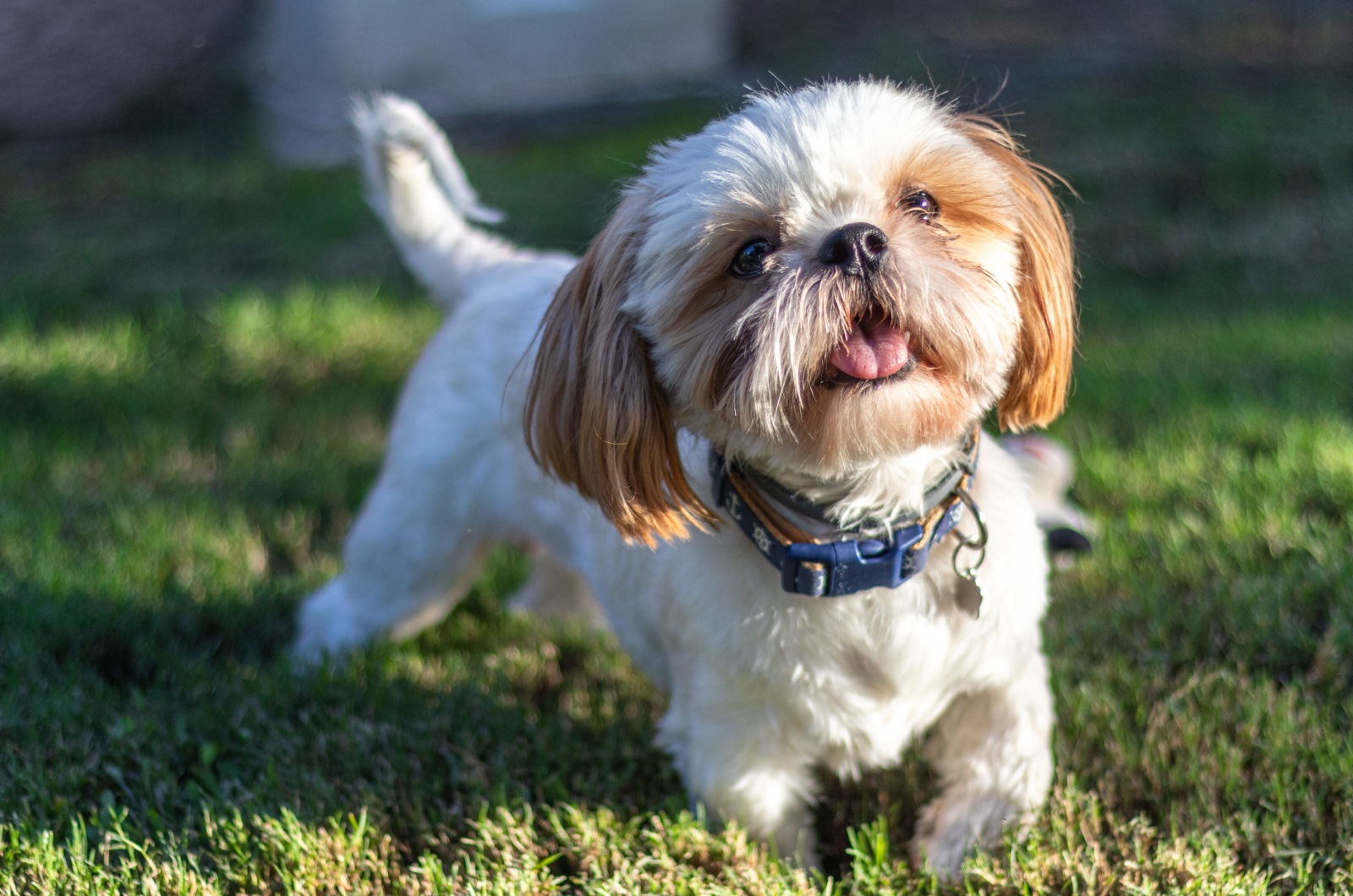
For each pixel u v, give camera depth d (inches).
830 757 105.7
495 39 399.5
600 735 126.8
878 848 105.9
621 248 98.5
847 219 89.4
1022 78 383.9
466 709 129.7
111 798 115.0
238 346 236.7
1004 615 103.0
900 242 88.4
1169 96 355.3
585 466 99.5
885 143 91.8
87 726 127.2
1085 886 101.0
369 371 228.7
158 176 358.0
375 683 135.8
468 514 137.9
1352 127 316.8
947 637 101.5
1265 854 102.8
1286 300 241.3
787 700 101.1
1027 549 105.6
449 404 137.1
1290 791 106.9
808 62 424.5
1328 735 113.5
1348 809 104.1
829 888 101.0
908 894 102.3
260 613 157.4
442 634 155.3
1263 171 297.4
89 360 230.2
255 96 413.7
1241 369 204.8
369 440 204.1
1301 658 128.2
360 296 259.0
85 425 210.7
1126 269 263.6
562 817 112.3
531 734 126.1
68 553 166.1
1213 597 139.1
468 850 109.5
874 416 88.1
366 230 304.5
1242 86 360.2
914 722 105.0
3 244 307.3
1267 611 133.4
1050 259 102.9
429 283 151.7
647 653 117.6
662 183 97.2
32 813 115.2
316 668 139.1
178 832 113.3
